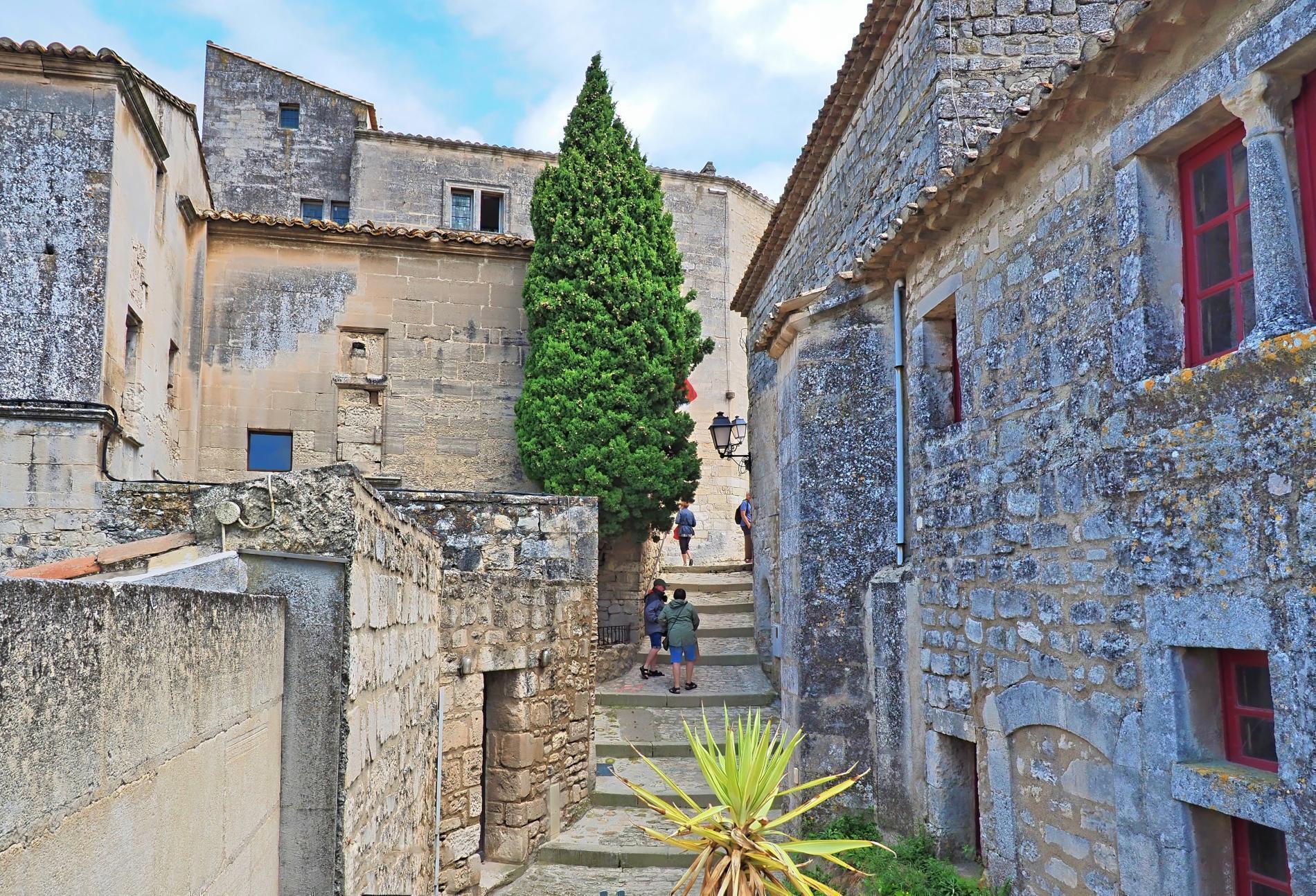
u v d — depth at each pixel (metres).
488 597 8.99
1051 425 5.85
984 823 6.57
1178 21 4.63
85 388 10.00
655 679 14.47
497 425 15.09
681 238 23.28
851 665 8.44
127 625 2.20
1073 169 5.71
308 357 14.55
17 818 1.68
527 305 14.98
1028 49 8.34
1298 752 4.02
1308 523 4.01
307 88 21.95
